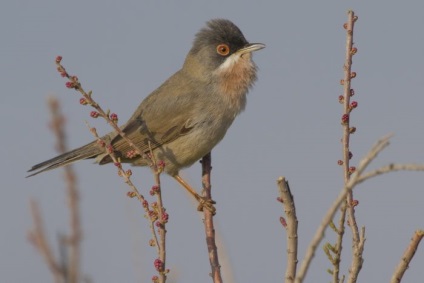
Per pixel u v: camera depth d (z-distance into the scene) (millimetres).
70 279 6266
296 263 6559
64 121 7961
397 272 6285
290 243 6578
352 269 6637
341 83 7707
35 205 6602
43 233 6457
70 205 6773
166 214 6387
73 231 6578
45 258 6316
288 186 6602
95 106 7547
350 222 6844
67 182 6992
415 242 6230
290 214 6594
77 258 6391
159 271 6113
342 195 4773
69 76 7375
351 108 7531
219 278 7480
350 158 7324
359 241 6711
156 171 6797
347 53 7727
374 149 4805
